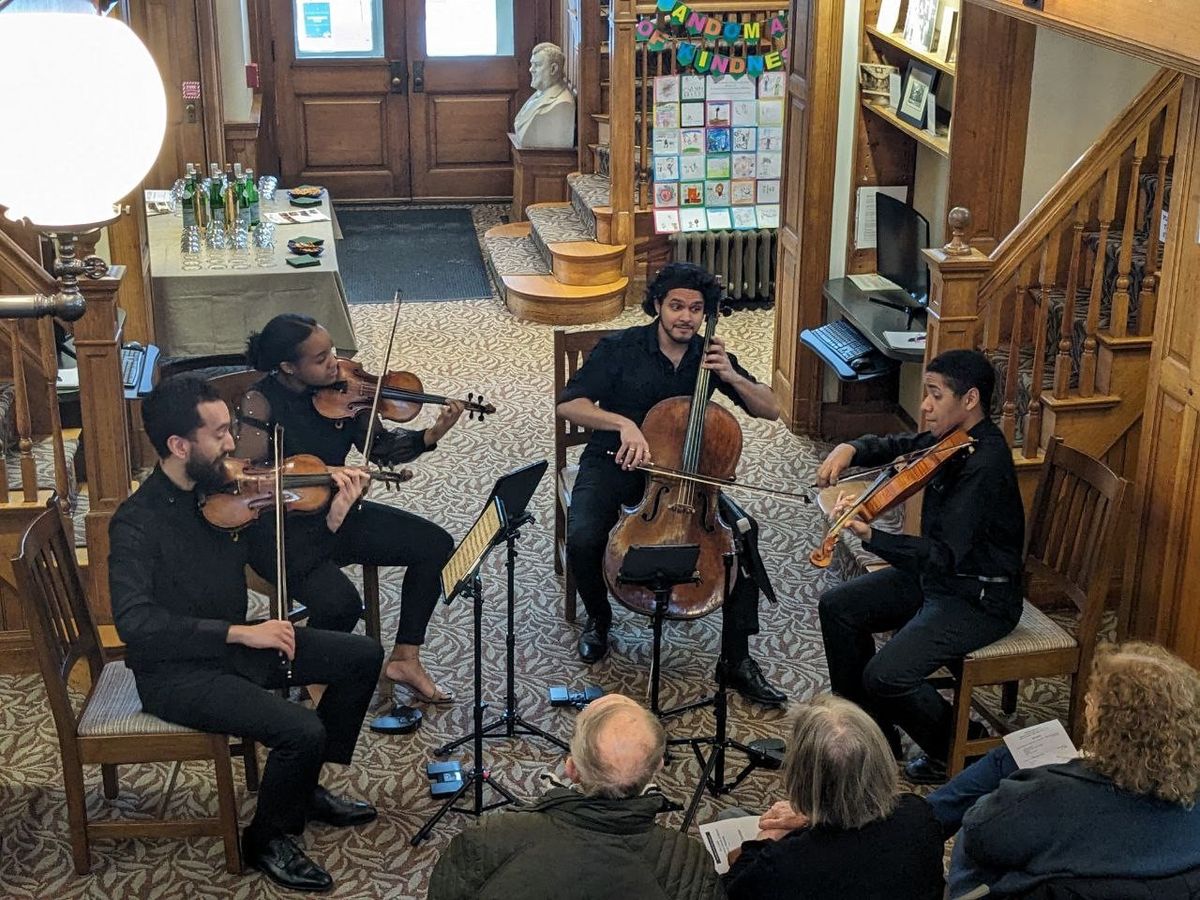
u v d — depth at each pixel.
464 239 9.38
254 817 3.51
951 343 4.40
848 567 4.78
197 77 7.89
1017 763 2.99
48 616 3.29
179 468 3.36
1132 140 4.28
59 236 2.33
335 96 9.95
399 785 3.83
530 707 4.20
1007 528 3.63
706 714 4.16
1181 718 2.39
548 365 7.07
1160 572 4.04
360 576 5.00
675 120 7.74
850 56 5.83
